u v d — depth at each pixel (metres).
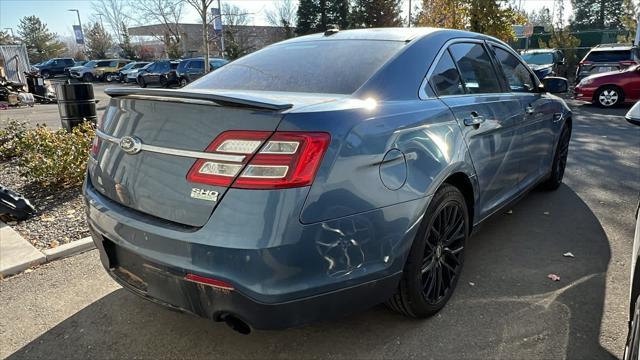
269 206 1.88
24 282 3.30
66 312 2.92
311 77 2.71
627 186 5.34
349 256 2.09
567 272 3.28
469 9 15.58
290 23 43.38
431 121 2.57
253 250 1.88
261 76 2.90
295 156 1.91
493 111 3.25
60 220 4.39
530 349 2.45
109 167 2.39
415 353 2.45
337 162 2.01
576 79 15.87
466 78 3.18
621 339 2.51
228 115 1.97
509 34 15.60
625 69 13.11
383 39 2.98
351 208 2.06
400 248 2.29
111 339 2.64
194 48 40.88
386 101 2.45
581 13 58.53
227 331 2.69
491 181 3.28
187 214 2.02
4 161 6.95
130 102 2.31
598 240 3.84
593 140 8.11
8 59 23.02
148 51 48.81
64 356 2.50
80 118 7.05
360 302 2.20
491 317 2.74
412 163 2.37
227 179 1.92
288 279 1.94
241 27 36.47
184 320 2.81
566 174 5.93
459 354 2.43
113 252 2.40
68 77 38.38
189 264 1.99
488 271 3.31
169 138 2.10
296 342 2.57
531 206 4.71
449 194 2.67
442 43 3.06
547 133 4.43
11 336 2.68
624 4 26.66
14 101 17.33
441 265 2.75
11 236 3.95
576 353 2.41
